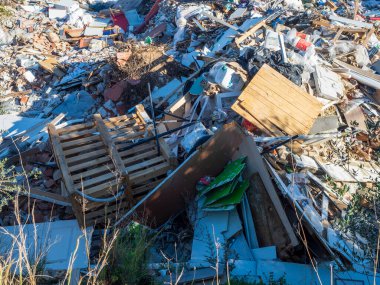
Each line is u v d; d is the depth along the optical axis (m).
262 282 5.35
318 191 6.92
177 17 16.78
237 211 6.68
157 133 8.30
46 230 6.94
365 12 17.92
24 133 11.42
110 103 12.52
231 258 5.87
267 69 8.52
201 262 5.80
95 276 3.80
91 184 7.05
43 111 14.12
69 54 17.98
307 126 8.01
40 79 15.92
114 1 24.16
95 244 6.51
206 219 6.61
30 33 19.20
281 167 7.29
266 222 6.37
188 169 7.07
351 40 12.24
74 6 22.00
